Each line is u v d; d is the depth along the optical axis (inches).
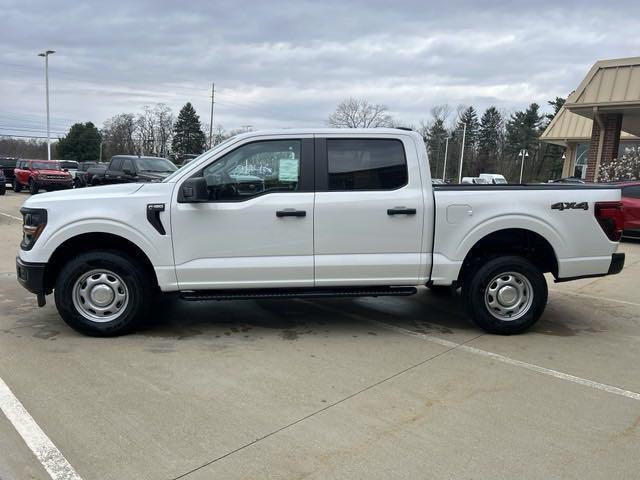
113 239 198.5
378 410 140.8
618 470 114.3
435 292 279.0
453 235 199.3
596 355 186.4
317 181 194.9
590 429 132.2
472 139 3545.8
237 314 234.1
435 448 122.2
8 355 177.3
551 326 222.2
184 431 128.3
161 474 110.8
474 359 180.2
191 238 191.0
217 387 153.9
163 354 180.9
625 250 454.0
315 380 160.2
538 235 204.8
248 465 114.5
